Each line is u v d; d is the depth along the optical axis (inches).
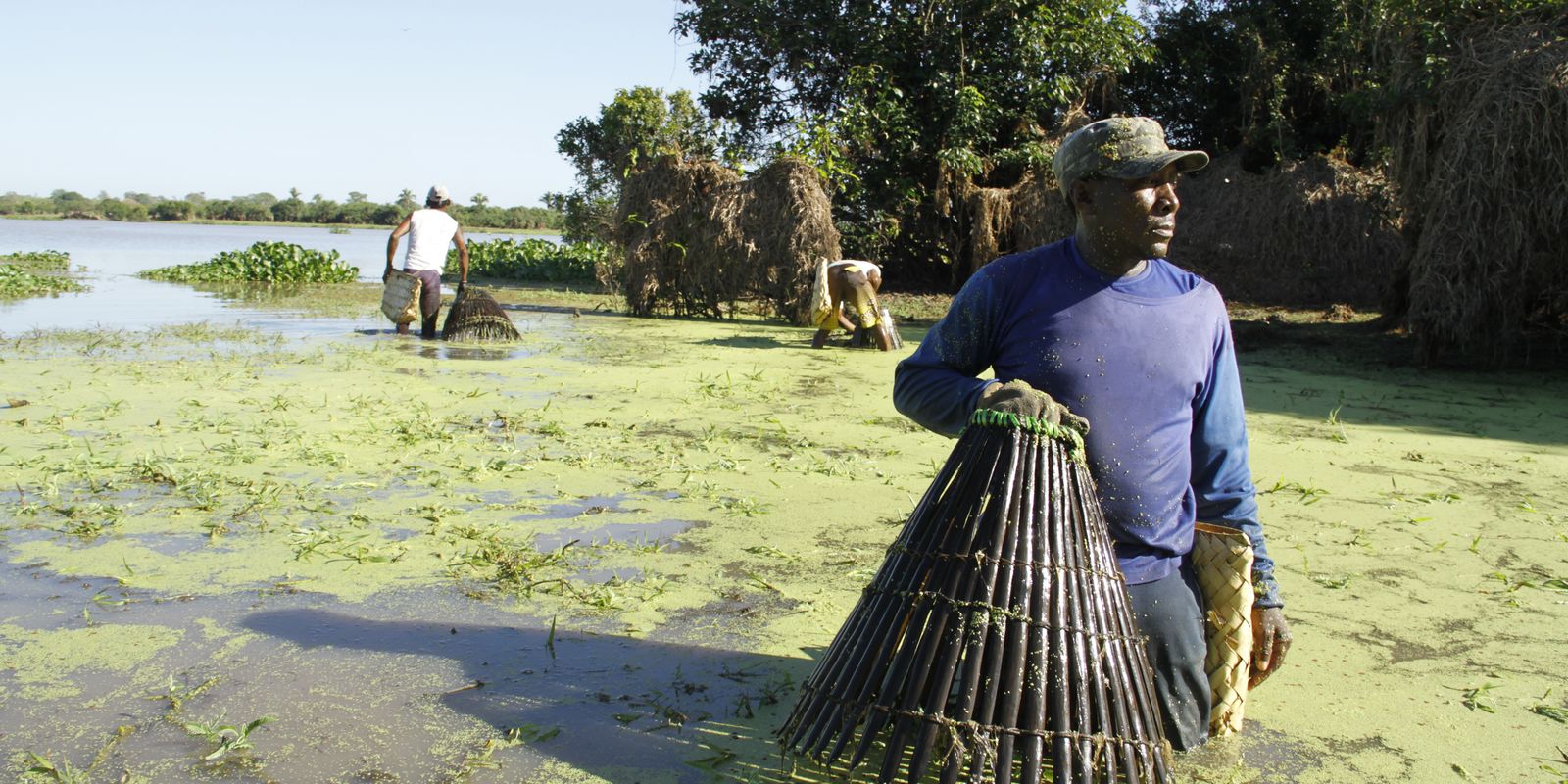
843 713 97.7
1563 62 361.7
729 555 175.3
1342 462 249.1
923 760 90.6
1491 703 127.6
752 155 744.3
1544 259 386.3
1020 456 96.2
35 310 594.2
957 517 96.8
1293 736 118.8
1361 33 675.4
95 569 161.9
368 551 171.9
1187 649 107.8
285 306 634.8
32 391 302.5
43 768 105.8
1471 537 192.1
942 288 764.6
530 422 274.7
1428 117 405.7
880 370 382.3
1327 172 655.8
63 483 207.0
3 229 2800.2
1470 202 382.3
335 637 139.6
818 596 157.3
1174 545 107.3
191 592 154.0
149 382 322.3
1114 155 101.3
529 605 152.3
